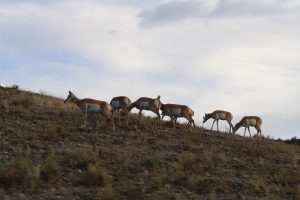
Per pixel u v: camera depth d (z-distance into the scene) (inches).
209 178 2260.1
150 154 2564.0
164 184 2140.7
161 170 2282.2
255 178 2321.6
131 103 3257.9
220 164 2524.6
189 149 2763.3
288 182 2293.3
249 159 2691.9
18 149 2488.9
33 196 1925.4
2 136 2738.7
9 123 3009.4
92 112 3189.0
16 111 3297.2
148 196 1984.5
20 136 2753.4
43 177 2121.1
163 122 3417.8
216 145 2957.7
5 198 1865.2
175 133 3149.6
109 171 2271.2
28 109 3405.5
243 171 2436.0
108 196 1918.1
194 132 3228.3
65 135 2847.0
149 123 3319.4
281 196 2108.8
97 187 2064.5
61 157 2425.0
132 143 2822.3
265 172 2449.6
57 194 1961.1
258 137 3644.2
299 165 2667.3
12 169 2143.2
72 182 2114.9
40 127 2994.6
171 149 2758.4
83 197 1940.2
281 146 3223.4
